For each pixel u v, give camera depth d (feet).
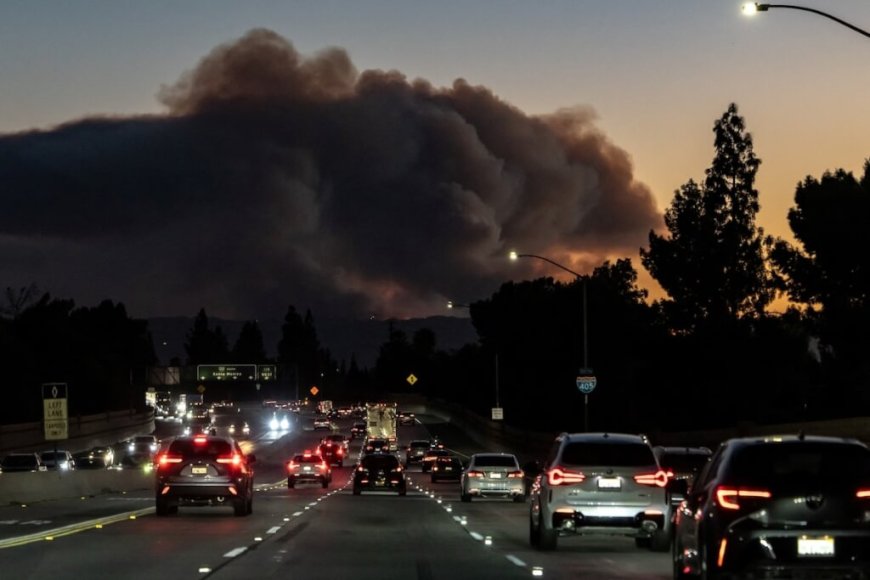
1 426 352.69
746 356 312.50
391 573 74.95
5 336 462.60
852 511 52.37
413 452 380.17
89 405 576.61
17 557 83.76
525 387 473.67
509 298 576.61
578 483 90.17
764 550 52.49
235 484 129.80
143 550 89.51
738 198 324.39
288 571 75.72
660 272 327.47
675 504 112.27
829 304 249.14
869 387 243.81
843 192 245.24
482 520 131.03
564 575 74.43
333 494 203.00
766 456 53.98
